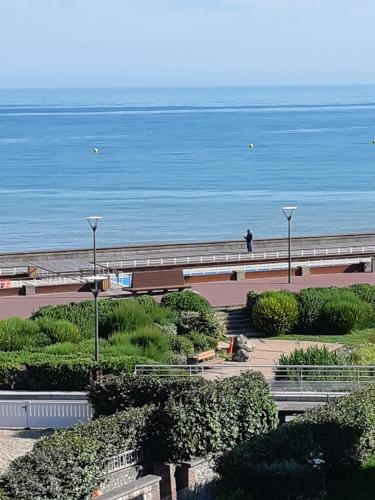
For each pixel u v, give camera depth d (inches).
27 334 1870.1
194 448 1208.2
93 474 1080.2
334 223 4904.0
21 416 1486.2
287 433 1171.3
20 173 7431.1
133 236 4562.0
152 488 1138.7
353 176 7003.0
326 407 1302.9
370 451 1277.1
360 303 2149.4
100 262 2933.1
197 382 1355.8
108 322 1963.6
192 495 1178.6
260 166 7751.0
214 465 1171.9
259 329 2095.2
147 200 5826.8
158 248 3275.1
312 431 1198.3
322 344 2005.4
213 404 1238.9
